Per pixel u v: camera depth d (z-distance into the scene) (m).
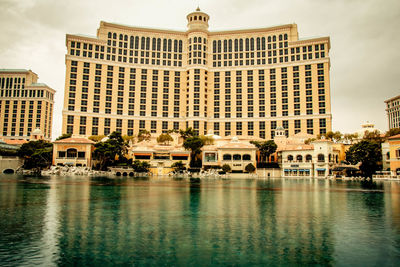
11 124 175.38
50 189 43.81
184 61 153.50
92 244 16.88
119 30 147.50
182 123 147.25
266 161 118.31
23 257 14.80
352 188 50.19
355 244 17.11
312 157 94.19
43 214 24.70
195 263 14.26
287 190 46.53
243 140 126.75
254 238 18.22
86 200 33.19
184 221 22.52
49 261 14.31
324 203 31.81
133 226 20.88
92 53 140.88
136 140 129.88
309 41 140.38
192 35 151.75
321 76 137.12
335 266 14.02
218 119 146.88
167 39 153.50
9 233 18.86
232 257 15.04
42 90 178.50
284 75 143.25
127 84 144.50
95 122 136.62
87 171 90.75
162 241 17.53
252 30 150.12
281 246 16.75
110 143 98.12
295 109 139.00
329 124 132.75
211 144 118.56
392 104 194.25
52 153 99.69
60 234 18.73
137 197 36.22
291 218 23.67
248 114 145.25
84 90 137.00
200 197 36.69
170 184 58.31
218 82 150.12
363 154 82.94
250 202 32.50
